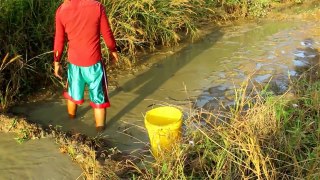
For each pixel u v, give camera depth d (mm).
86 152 4039
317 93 4555
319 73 5570
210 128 4270
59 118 4766
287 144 3711
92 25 4145
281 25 8266
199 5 7898
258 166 3314
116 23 6277
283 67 6047
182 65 6281
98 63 4309
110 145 4258
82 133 4469
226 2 8961
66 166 3904
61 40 4246
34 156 4047
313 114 4336
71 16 4094
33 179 3750
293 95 4773
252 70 5992
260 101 4426
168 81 5723
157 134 3771
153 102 5141
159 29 6922
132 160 3977
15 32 5316
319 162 3467
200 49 6941
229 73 5934
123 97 5262
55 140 4297
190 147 3783
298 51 6691
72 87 4484
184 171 3623
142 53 6703
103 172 3701
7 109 4898
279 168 3496
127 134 4445
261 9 9023
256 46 7031
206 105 4984
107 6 6203
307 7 9781
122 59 6180
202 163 3635
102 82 4375
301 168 3420
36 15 5656
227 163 3520
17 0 5355
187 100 5152
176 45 7109
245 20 8703
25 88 5273
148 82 5699
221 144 3783
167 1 6957
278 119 3990
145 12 6547
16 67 5137
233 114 4141
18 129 4441
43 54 5355
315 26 8086
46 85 5461
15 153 4094
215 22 8484
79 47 4223
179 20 7074
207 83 5633
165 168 3490
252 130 3779
